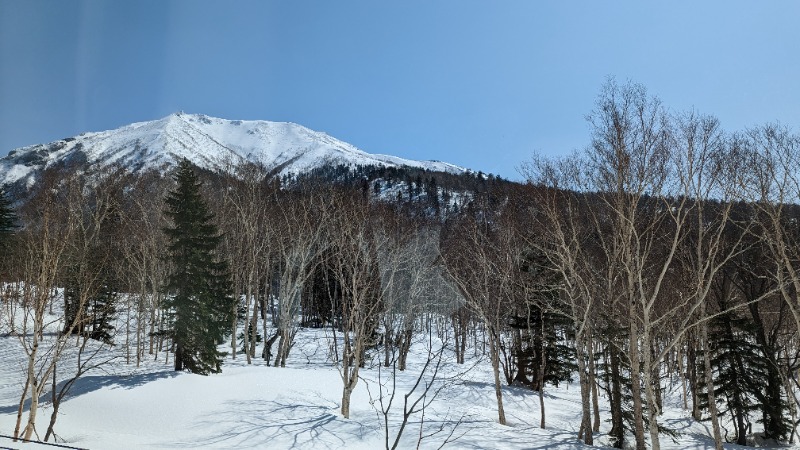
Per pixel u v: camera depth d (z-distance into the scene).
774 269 24.58
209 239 26.23
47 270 17.03
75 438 15.98
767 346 25.39
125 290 40.84
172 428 18.11
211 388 22.12
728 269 26.28
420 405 22.95
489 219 29.09
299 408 20.14
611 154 16.17
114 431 17.58
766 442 25.86
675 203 17.34
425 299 39.25
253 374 25.02
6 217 42.00
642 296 15.20
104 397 20.41
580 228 20.84
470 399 26.78
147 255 35.56
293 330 33.88
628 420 21.95
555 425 24.95
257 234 37.19
